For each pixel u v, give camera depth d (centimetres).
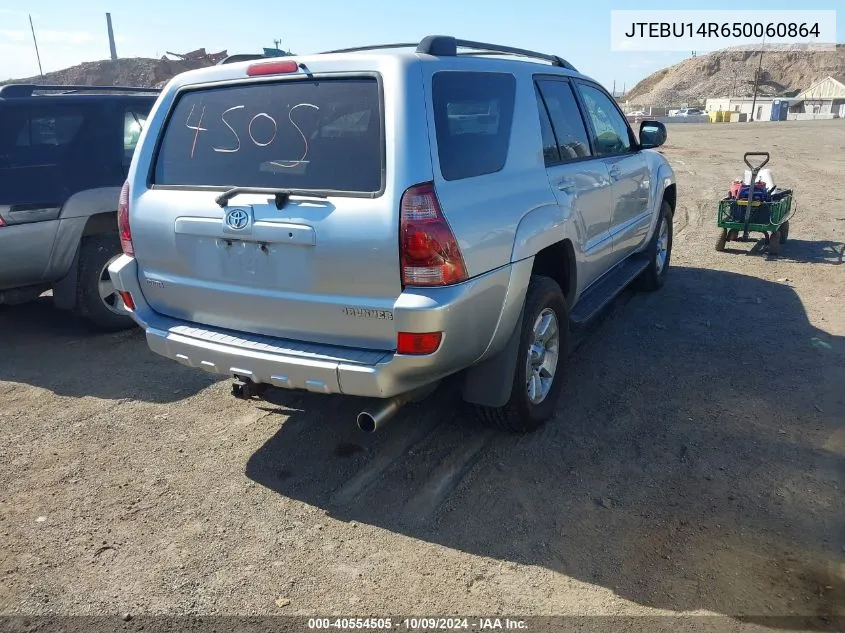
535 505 347
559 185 417
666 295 692
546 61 486
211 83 364
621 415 438
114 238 588
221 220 339
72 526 337
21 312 675
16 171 536
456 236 311
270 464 390
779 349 542
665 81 19038
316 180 322
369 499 355
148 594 291
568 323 433
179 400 472
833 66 17838
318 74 331
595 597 285
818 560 304
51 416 450
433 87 325
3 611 282
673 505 345
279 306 334
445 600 286
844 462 379
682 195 1341
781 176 1598
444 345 310
